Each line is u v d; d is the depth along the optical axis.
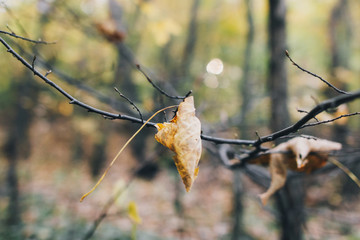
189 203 8.63
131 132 11.76
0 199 7.30
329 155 1.33
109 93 3.86
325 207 6.14
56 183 10.27
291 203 2.80
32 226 6.23
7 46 0.85
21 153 11.58
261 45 8.42
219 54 10.73
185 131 0.82
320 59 10.03
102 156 11.78
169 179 10.37
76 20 3.12
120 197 2.28
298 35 9.81
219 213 7.94
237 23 7.54
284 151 1.27
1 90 8.17
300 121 0.88
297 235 2.82
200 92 6.76
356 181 1.37
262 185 2.24
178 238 6.44
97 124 10.76
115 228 6.34
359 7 9.52
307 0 6.12
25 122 7.97
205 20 10.91
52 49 2.77
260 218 7.55
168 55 11.23
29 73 4.48
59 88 0.89
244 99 5.04
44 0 2.85
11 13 1.70
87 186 10.19
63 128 12.70
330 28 9.22
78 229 6.15
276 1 3.03
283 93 3.05
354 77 7.30
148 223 7.17
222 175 9.55
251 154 1.23
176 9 10.88
